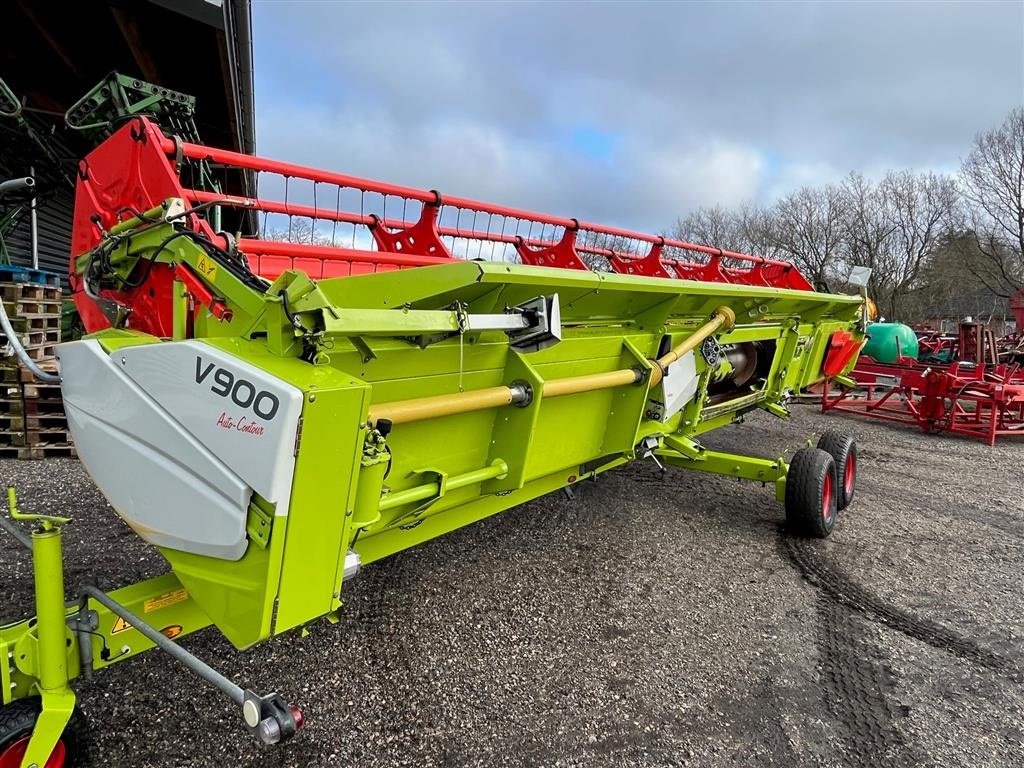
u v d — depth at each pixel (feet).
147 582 6.52
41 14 18.52
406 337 6.91
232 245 7.42
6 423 16.42
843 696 8.82
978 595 12.11
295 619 5.31
